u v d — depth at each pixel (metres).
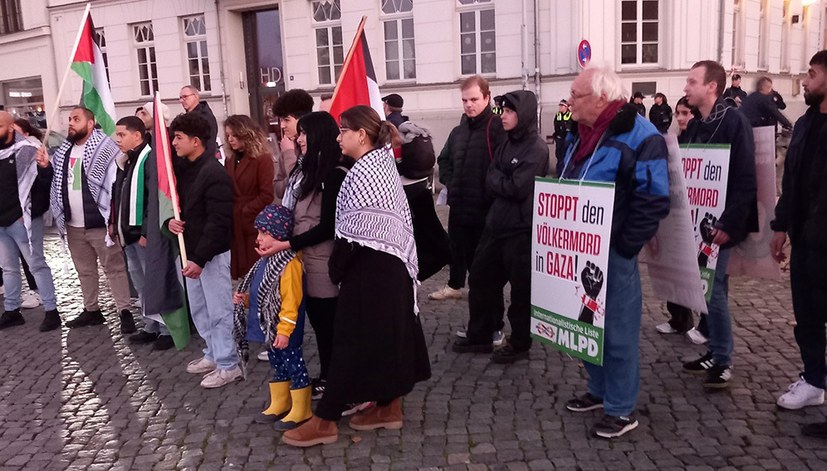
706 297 4.06
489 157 5.18
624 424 3.66
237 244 5.18
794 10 17.61
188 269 4.39
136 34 17.38
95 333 5.91
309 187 3.77
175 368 5.00
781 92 17.62
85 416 4.26
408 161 4.66
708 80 4.03
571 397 4.17
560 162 3.83
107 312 6.56
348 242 3.46
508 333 5.38
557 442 3.64
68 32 18.58
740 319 5.37
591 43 12.84
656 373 4.45
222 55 16.20
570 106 3.52
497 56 13.43
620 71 13.20
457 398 4.23
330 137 3.74
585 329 3.45
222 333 4.62
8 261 6.13
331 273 3.55
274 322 3.77
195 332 5.76
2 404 4.50
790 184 3.73
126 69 17.52
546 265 3.66
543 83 13.15
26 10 19.33
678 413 3.89
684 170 4.18
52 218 7.57
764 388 4.15
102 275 8.00
